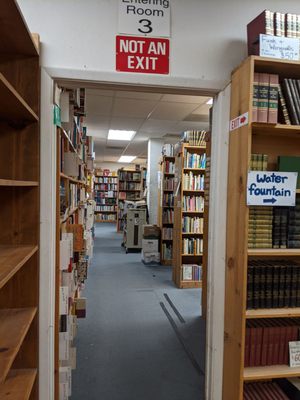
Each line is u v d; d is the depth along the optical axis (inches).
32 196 60.9
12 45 54.6
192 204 175.9
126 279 187.8
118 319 128.5
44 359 62.9
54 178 63.8
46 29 61.6
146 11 64.9
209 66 67.3
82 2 62.7
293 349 67.5
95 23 63.2
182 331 118.6
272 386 72.5
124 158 453.4
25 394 52.1
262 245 66.6
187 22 66.5
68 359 74.0
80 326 120.7
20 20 44.3
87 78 62.8
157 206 273.9
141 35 64.7
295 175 62.9
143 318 130.2
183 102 164.2
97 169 520.1
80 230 91.9
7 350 43.1
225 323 69.3
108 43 63.6
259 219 66.3
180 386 84.6
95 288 168.7
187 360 97.9
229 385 66.7
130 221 269.1
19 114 55.5
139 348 104.9
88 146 206.4
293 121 64.2
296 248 67.2
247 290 65.3
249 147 59.9
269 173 61.4
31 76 59.9
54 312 65.2
